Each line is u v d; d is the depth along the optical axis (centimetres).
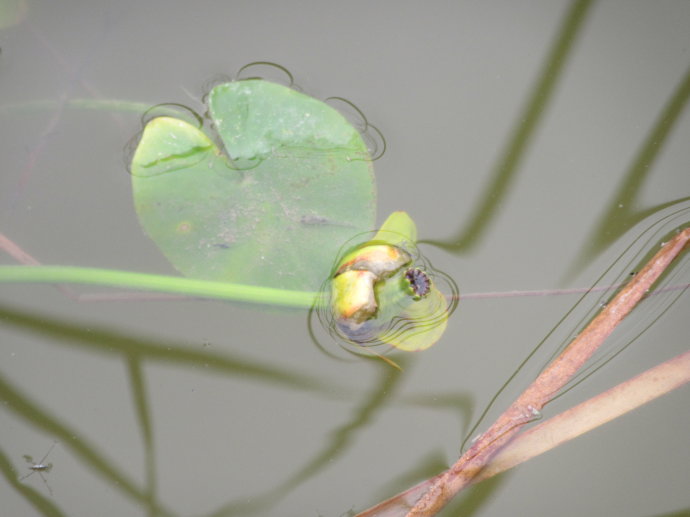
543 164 129
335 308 122
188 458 123
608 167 129
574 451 124
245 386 125
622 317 125
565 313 126
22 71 129
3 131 129
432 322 124
